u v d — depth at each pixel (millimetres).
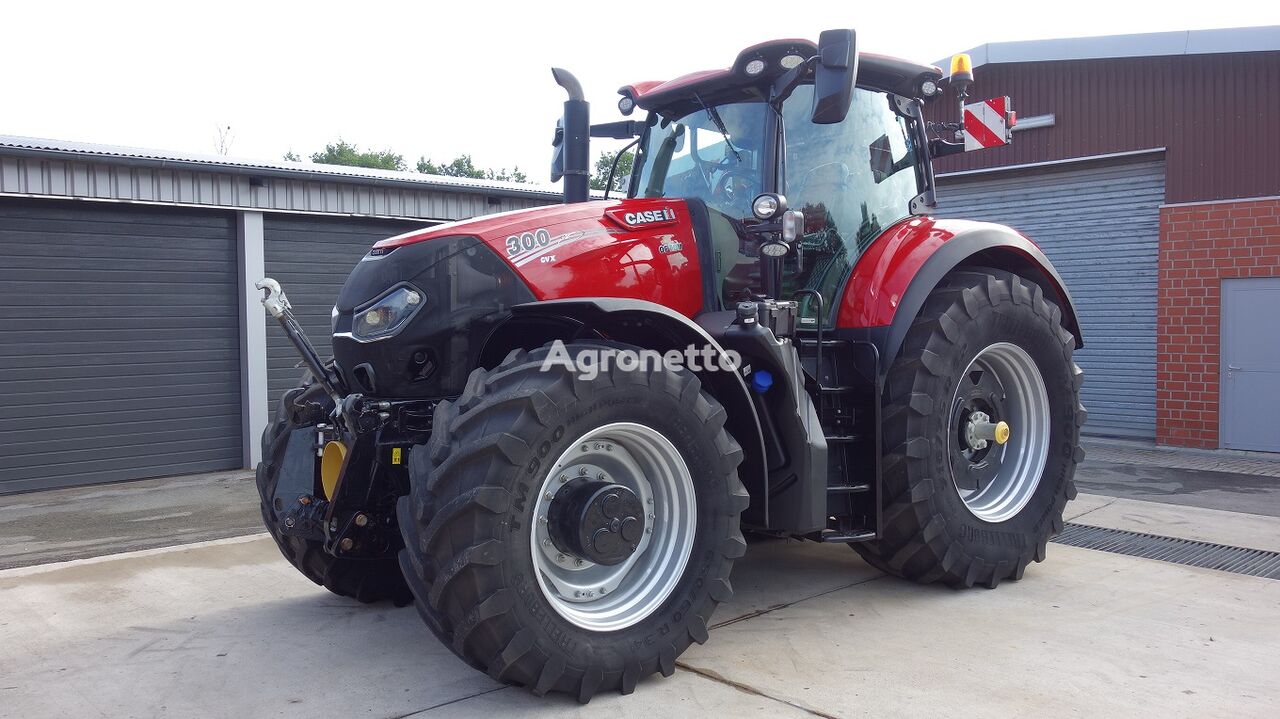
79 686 2912
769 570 4188
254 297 8531
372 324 2996
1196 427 8422
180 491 7422
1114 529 5027
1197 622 3408
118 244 7957
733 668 2971
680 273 3393
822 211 3717
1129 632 3297
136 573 4332
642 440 2834
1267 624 3383
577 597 2777
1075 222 9242
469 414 2578
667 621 2822
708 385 3170
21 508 6781
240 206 8398
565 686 2641
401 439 3035
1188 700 2678
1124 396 9016
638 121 4270
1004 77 9398
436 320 2943
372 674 2988
